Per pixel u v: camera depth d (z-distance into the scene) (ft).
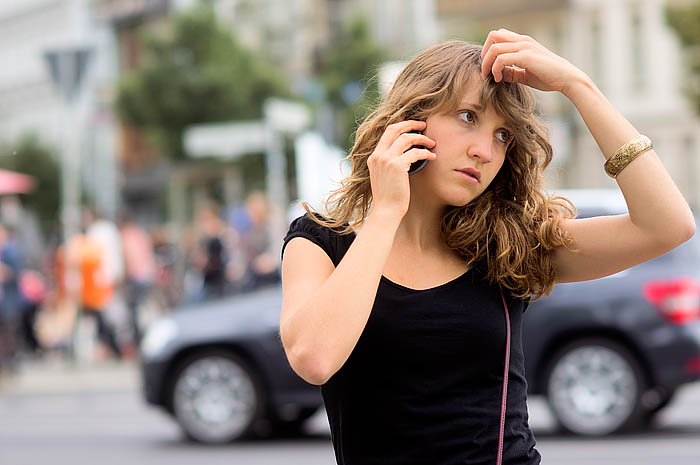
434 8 154.40
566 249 11.04
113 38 216.74
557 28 147.23
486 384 10.45
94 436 44.68
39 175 201.36
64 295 77.66
